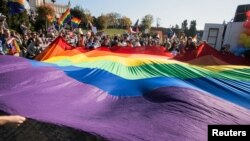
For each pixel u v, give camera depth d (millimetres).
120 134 2457
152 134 2541
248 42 12820
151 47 8805
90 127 2516
